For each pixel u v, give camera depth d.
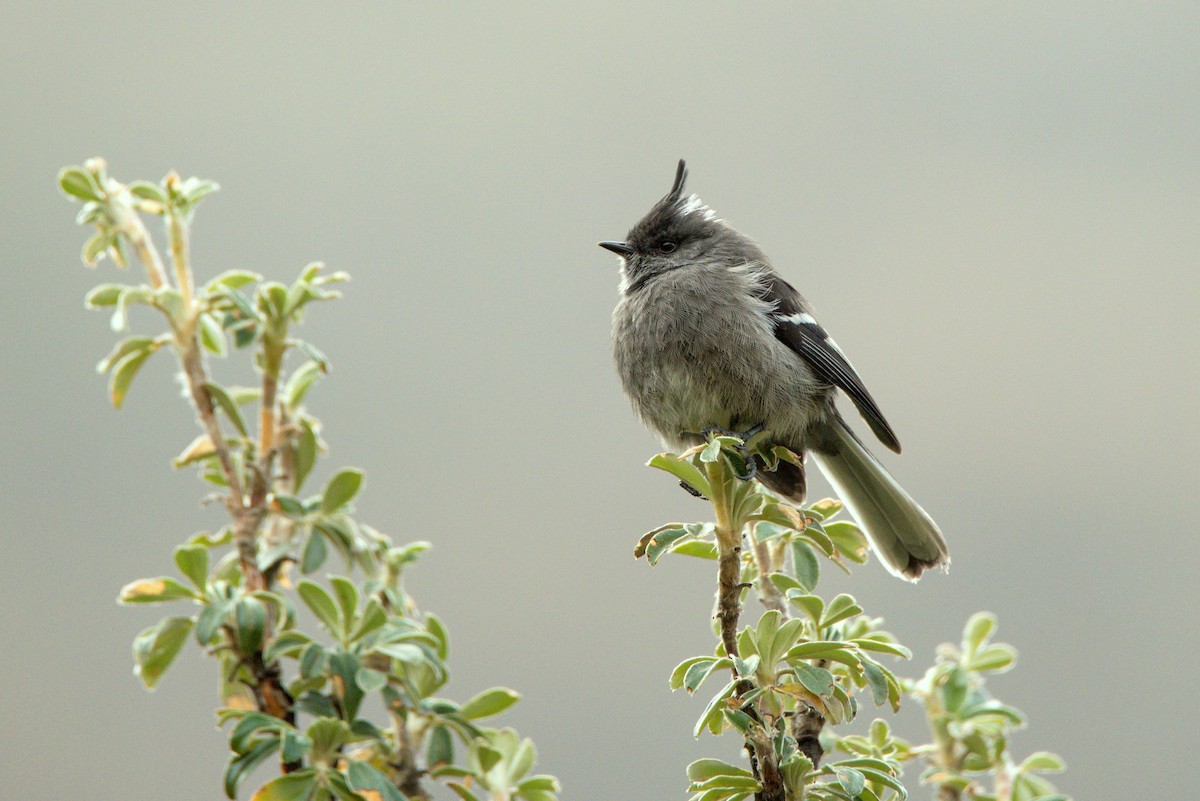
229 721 6.29
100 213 6.59
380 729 6.18
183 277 6.54
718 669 5.89
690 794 5.77
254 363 6.77
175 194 6.62
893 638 6.49
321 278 6.61
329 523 6.38
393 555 6.89
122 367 6.42
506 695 6.49
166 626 5.96
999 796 6.86
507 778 6.55
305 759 6.17
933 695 7.03
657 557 6.24
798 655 5.79
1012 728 7.20
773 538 7.07
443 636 6.56
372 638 6.02
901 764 6.41
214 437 6.33
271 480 6.48
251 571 6.18
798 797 5.66
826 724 6.46
